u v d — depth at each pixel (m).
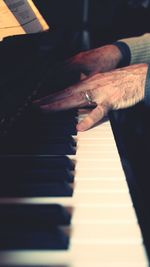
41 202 0.31
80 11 1.31
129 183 0.35
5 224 0.26
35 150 0.42
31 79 0.58
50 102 0.59
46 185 0.32
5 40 0.52
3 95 0.45
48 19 1.10
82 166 0.39
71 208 0.30
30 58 0.61
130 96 0.60
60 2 1.21
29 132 0.48
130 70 0.62
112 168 0.39
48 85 0.68
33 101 0.58
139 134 1.41
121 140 0.49
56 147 0.43
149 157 1.22
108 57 0.77
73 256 0.24
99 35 1.40
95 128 0.54
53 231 0.25
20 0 0.50
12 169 0.36
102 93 0.59
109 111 0.59
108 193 0.33
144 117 1.43
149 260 0.23
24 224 0.26
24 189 0.32
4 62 0.50
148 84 0.61
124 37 1.41
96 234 0.26
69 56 0.92
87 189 0.34
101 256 0.24
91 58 0.75
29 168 0.36
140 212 0.30
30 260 0.24
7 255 0.24
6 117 0.45
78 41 1.24
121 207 0.30
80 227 0.27
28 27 0.50
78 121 0.57
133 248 0.25
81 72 0.73
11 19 0.49
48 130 0.50
